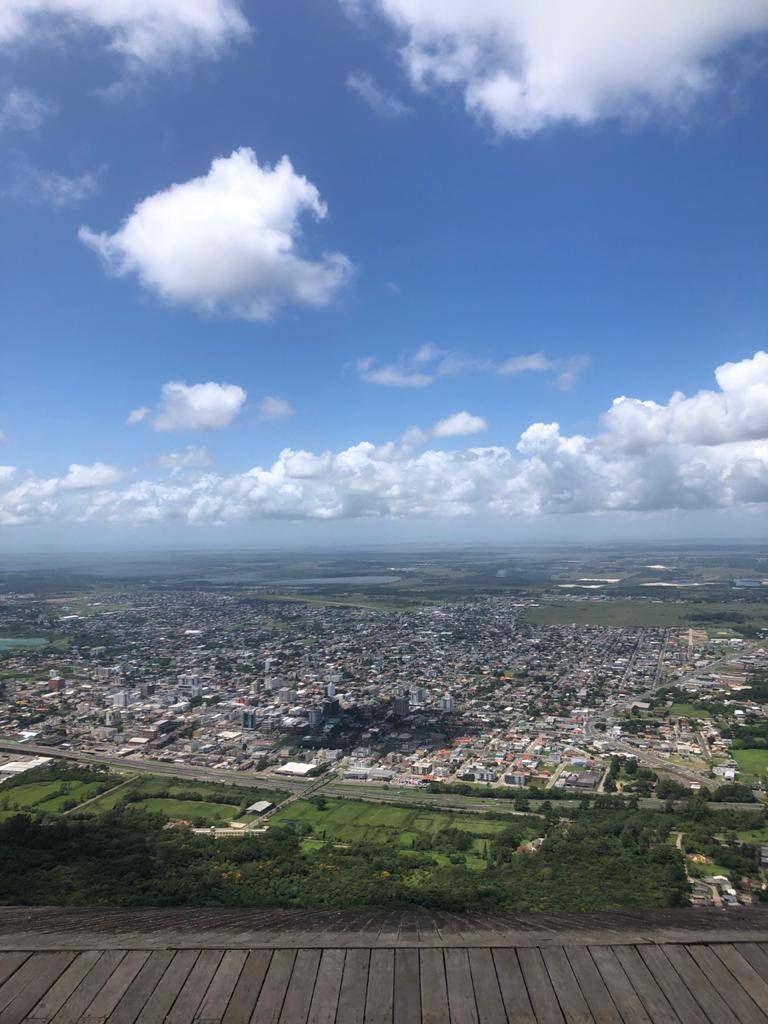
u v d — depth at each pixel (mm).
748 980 9758
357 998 9273
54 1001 9219
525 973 9750
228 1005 9133
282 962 9875
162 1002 9195
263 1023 8859
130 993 9336
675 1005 9297
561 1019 9039
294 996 9281
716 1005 9305
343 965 9828
